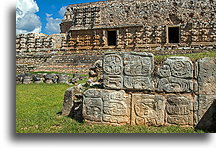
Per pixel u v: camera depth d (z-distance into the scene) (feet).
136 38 97.40
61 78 62.69
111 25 104.47
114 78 21.75
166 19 97.81
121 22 103.50
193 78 20.18
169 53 81.97
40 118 24.48
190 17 94.48
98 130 19.67
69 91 25.88
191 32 89.61
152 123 20.67
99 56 92.27
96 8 107.24
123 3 104.83
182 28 91.40
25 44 121.19
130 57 21.40
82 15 109.60
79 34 108.68
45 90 48.73
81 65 89.10
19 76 63.87
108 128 20.24
